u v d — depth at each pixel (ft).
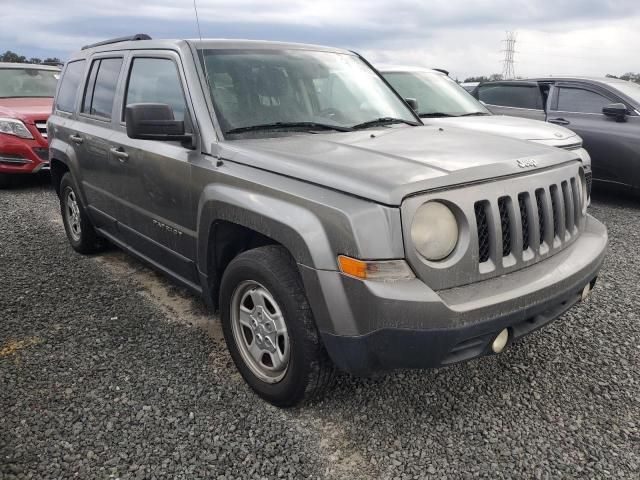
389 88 14.25
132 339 12.00
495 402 9.71
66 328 12.50
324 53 13.69
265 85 11.71
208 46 11.91
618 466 8.13
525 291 8.29
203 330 12.45
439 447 8.57
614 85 25.21
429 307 7.53
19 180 31.17
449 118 22.18
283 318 9.02
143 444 8.60
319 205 8.18
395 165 8.58
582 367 10.83
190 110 11.02
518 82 28.60
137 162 12.55
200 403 9.68
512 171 8.86
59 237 19.86
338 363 8.34
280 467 8.14
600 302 13.85
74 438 8.72
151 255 13.35
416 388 10.14
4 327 12.53
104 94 14.83
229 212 9.64
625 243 19.06
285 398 9.24
